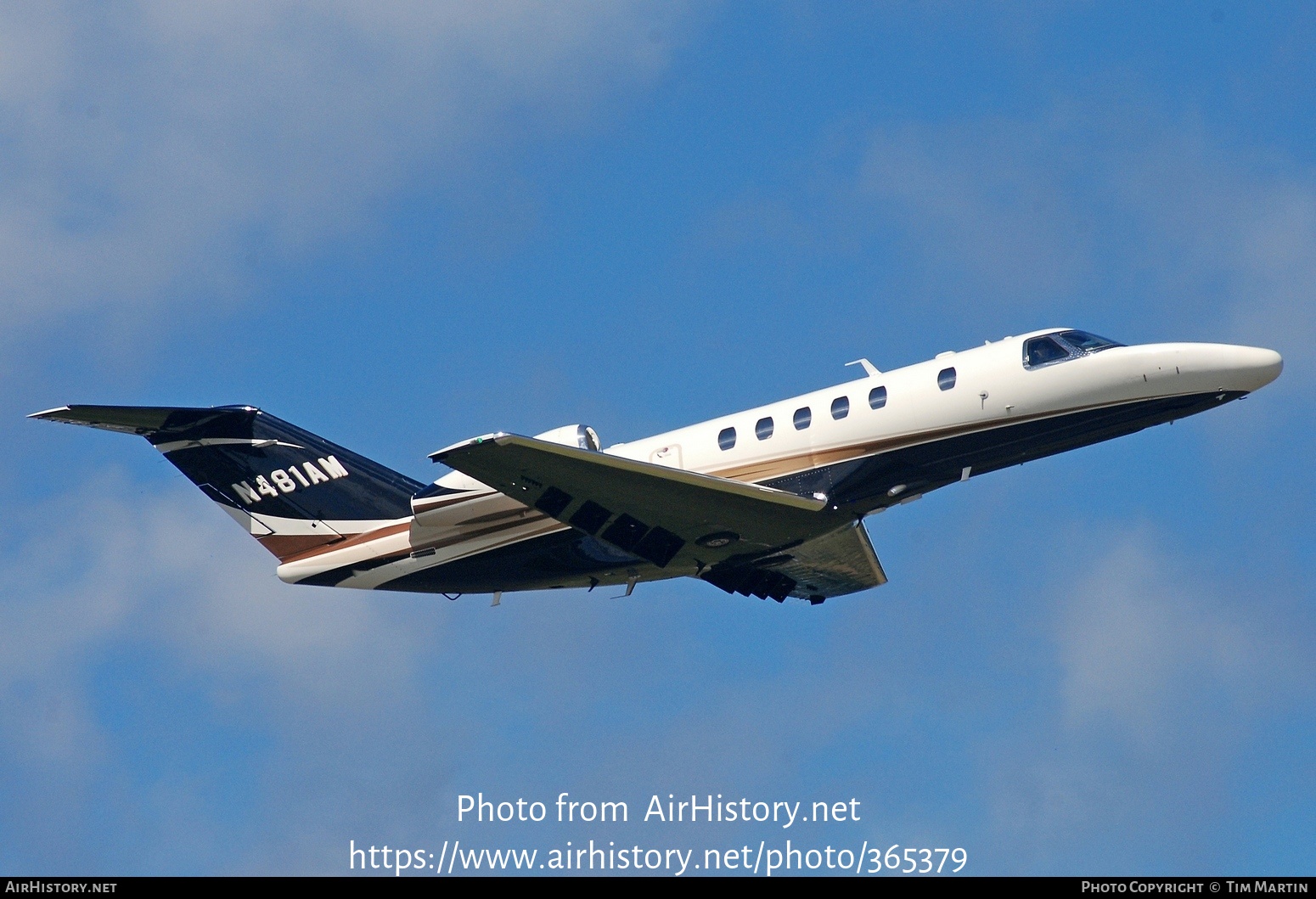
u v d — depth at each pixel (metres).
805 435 89.50
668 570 93.44
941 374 88.19
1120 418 86.88
